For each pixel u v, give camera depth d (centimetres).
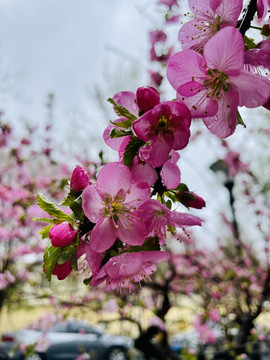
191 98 92
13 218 552
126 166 95
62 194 512
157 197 102
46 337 705
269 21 98
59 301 588
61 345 841
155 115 90
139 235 93
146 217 94
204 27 102
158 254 93
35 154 645
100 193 94
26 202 543
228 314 491
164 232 96
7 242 561
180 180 105
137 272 97
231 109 90
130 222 93
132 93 104
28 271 579
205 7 102
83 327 905
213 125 94
